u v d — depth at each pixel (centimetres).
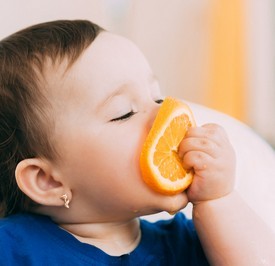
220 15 198
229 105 197
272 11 194
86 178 75
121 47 77
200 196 75
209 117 118
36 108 76
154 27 209
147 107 74
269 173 109
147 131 72
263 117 197
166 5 209
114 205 75
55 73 75
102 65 74
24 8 151
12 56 80
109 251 79
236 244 74
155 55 212
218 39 199
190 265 87
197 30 212
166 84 215
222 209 75
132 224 84
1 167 80
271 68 196
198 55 212
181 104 75
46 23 86
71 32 80
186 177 72
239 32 195
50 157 76
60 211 79
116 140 72
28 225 78
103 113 73
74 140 74
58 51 76
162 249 86
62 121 74
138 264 80
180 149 72
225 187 75
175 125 72
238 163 109
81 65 74
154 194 72
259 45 195
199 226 77
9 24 149
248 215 76
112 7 194
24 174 76
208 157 72
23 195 80
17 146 78
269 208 101
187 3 211
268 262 74
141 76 76
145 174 69
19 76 77
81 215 79
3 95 78
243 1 194
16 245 74
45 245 75
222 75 198
